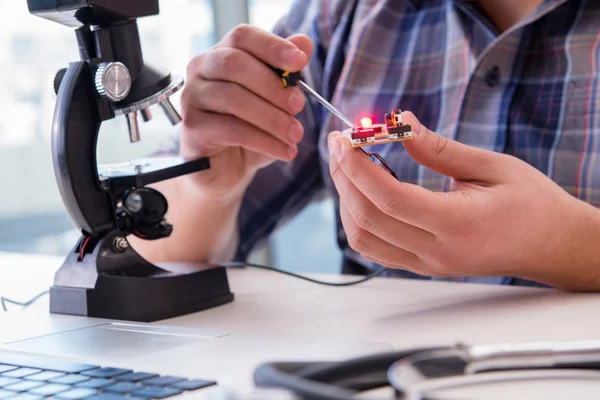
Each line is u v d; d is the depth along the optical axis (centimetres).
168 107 73
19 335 64
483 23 89
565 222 67
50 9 67
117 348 59
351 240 65
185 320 67
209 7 154
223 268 72
